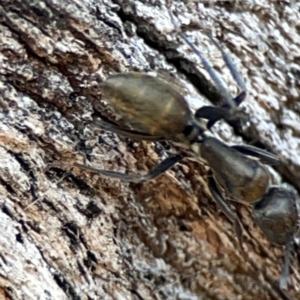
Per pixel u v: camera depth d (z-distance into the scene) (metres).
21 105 0.08
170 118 0.08
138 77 0.08
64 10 0.08
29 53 0.08
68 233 0.08
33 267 0.08
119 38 0.08
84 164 0.08
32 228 0.08
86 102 0.08
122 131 0.08
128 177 0.08
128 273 0.09
